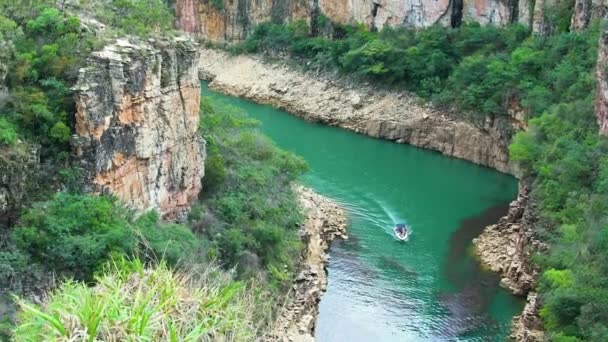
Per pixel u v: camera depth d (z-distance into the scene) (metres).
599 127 45.66
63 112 29.50
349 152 68.12
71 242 26.83
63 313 11.70
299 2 94.94
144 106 31.94
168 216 34.72
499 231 47.72
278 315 29.81
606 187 37.22
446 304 39.06
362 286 40.78
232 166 41.38
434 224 50.06
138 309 11.79
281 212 40.62
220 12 102.44
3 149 27.42
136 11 36.53
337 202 53.75
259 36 98.00
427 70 75.62
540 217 41.94
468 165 65.62
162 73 33.16
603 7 62.97
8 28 30.92
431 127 70.25
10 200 27.36
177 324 12.36
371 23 89.38
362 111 77.12
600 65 47.22
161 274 13.53
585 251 32.94
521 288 39.94
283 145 69.81
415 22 85.00
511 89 64.19
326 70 85.94
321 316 37.44
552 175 43.88
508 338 35.66
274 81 88.94
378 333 36.25
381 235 47.81
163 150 33.59
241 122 48.56
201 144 37.03
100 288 13.13
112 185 30.77
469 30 77.75
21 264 26.05
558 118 50.44
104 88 29.80
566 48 63.88
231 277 28.78
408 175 61.62
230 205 36.69
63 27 31.80
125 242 27.44
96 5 36.00
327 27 92.12
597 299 28.67
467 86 69.31
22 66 29.75
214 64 99.88
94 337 11.23
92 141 29.41
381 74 78.81
